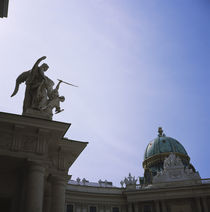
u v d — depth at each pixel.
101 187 57.81
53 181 17.28
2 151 14.48
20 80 18.81
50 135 16.14
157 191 54.53
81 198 54.38
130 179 59.19
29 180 14.45
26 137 15.38
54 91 18.17
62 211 16.59
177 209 53.03
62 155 17.97
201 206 52.34
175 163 58.56
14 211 14.88
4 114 14.53
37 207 13.88
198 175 56.31
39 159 15.02
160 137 75.69
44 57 18.08
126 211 55.88
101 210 54.97
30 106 17.28
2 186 15.78
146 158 73.38
